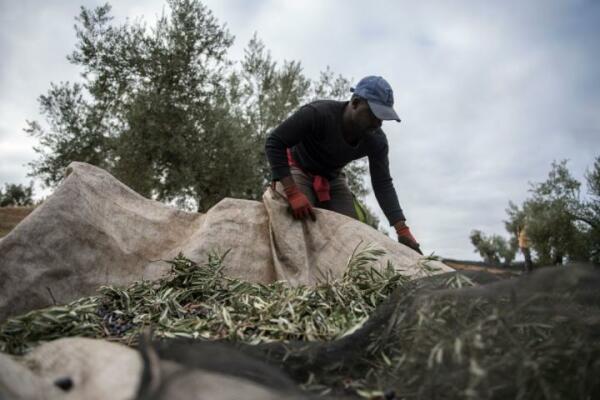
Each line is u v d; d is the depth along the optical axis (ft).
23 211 33.32
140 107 46.29
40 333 6.53
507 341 4.87
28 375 4.47
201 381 4.02
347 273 9.14
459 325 5.13
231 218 11.69
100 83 48.98
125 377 4.33
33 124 48.88
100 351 4.92
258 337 6.61
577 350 4.92
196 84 49.29
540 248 60.29
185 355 4.50
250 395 3.98
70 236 9.62
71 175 10.28
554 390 4.54
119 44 50.01
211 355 4.54
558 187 61.93
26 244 9.16
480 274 6.78
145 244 10.77
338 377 5.57
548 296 5.22
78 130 48.98
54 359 5.00
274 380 4.46
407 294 6.28
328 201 13.30
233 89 54.95
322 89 59.72
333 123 12.59
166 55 48.83
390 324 5.94
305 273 11.08
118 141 46.24
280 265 11.17
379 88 12.14
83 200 10.09
